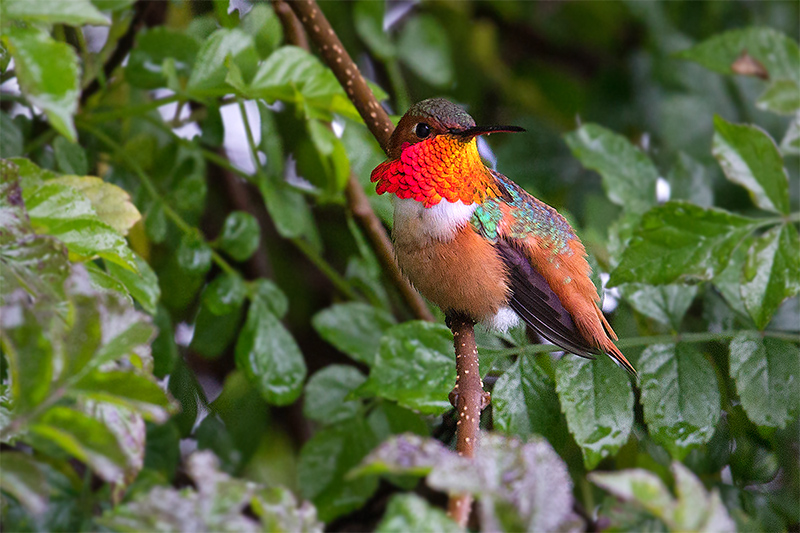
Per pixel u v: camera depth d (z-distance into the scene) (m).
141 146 7.68
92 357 3.84
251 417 7.70
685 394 6.13
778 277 6.30
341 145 6.61
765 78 8.22
